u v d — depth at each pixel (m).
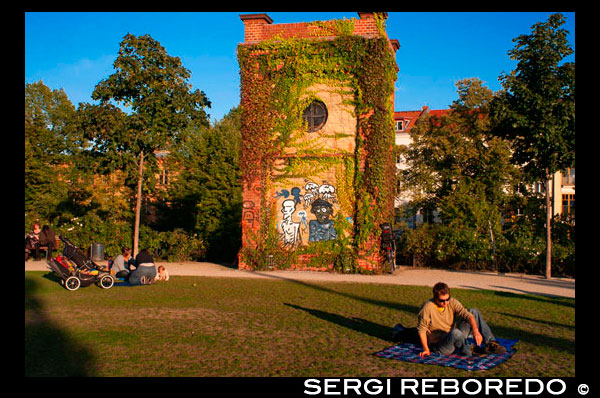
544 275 20.31
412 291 15.27
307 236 21.09
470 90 30.58
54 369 6.92
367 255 20.19
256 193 21.39
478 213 23.47
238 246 27.44
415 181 29.52
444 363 7.35
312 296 14.09
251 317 10.90
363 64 20.73
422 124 30.98
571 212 23.84
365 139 20.66
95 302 12.62
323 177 21.08
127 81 22.55
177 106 23.12
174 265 23.92
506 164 27.58
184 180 37.00
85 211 40.06
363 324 10.30
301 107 21.30
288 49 21.30
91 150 23.84
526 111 18.19
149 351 7.95
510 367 7.28
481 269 22.02
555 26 18.02
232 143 33.94
